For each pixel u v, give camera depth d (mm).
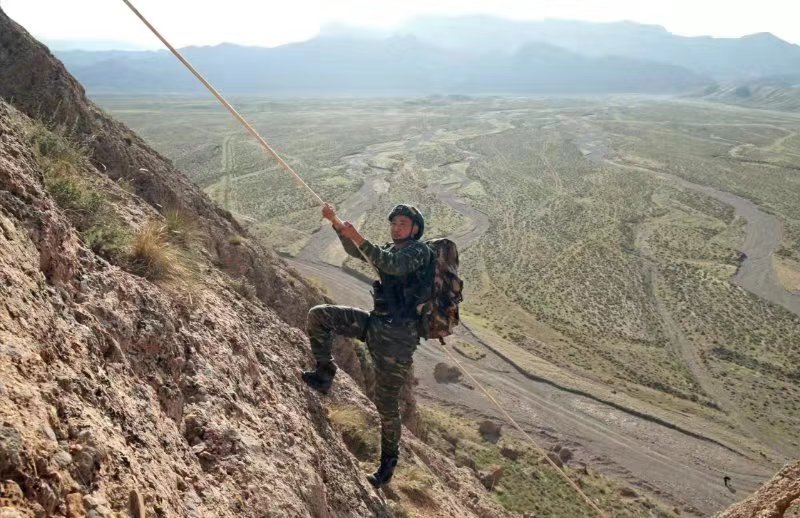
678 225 116750
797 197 136625
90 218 5543
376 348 5707
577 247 103938
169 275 5906
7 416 2334
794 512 6480
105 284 4465
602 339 70000
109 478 2736
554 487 35281
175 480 3523
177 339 5055
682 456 46500
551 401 53719
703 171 165625
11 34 11625
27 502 2131
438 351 61844
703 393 57938
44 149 6766
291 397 6938
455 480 15727
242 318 8180
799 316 77312
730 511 8016
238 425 4969
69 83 12344
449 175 159125
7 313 2893
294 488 4891
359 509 6355
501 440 42344
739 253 101000
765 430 51438
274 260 21453
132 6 4461
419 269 5535
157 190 12977
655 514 36812
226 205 121562
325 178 151250
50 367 2975
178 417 4379
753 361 65188
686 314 77750
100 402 3195
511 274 91312
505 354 62031
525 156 189000
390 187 144125
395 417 6211
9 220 3576
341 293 76500
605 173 162375
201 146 198125
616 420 51188
